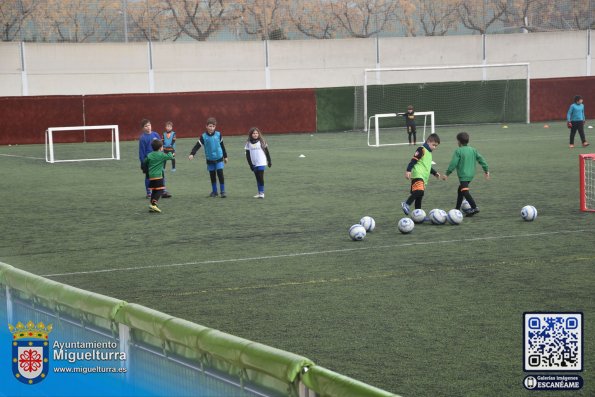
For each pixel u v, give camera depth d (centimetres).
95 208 2539
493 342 1064
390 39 7031
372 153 4381
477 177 3150
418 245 1798
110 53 6481
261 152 2673
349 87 6331
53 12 6400
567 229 1967
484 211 2295
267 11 6862
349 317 1213
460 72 7156
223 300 1347
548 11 7362
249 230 2066
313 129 6256
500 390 883
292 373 545
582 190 2253
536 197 2556
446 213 2095
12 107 5547
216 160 2723
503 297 1313
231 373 596
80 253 1814
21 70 6256
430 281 1444
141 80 6575
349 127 6356
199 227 2134
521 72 7225
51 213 2453
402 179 3131
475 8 7275
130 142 5644
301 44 6875
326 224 2130
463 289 1375
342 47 6956
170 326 635
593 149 4259
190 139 5822
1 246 1928
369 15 7094
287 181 3156
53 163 4156
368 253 1720
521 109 6731
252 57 6794
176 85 6656
